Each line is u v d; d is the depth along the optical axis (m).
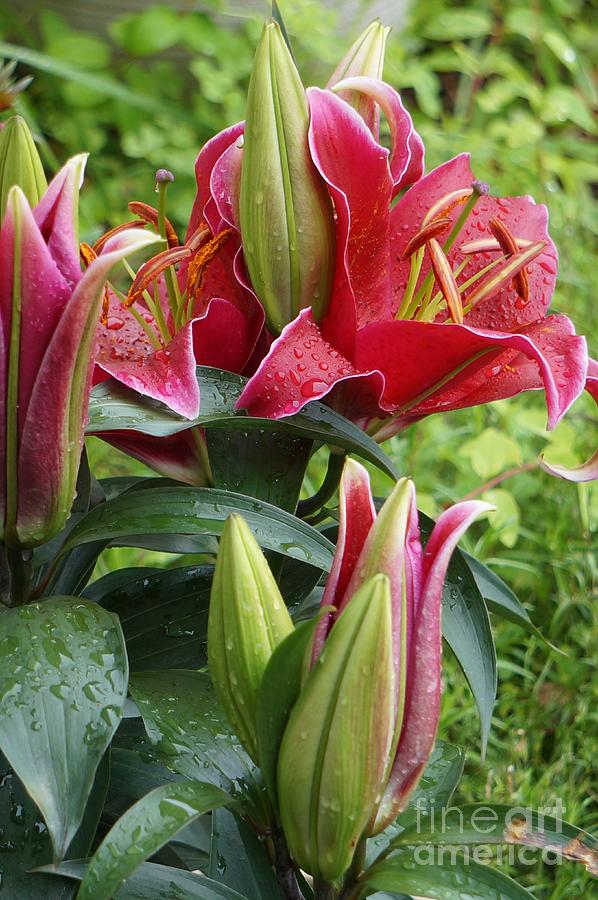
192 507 0.77
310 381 0.76
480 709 0.77
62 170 0.71
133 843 0.70
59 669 0.72
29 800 0.78
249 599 0.71
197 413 0.76
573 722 1.45
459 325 0.76
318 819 0.71
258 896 0.79
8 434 0.72
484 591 0.86
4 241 0.69
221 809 0.80
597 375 0.81
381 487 1.67
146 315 0.83
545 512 1.70
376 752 0.69
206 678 0.79
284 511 0.77
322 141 0.76
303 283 0.78
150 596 0.85
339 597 0.71
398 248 0.83
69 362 0.71
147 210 0.83
